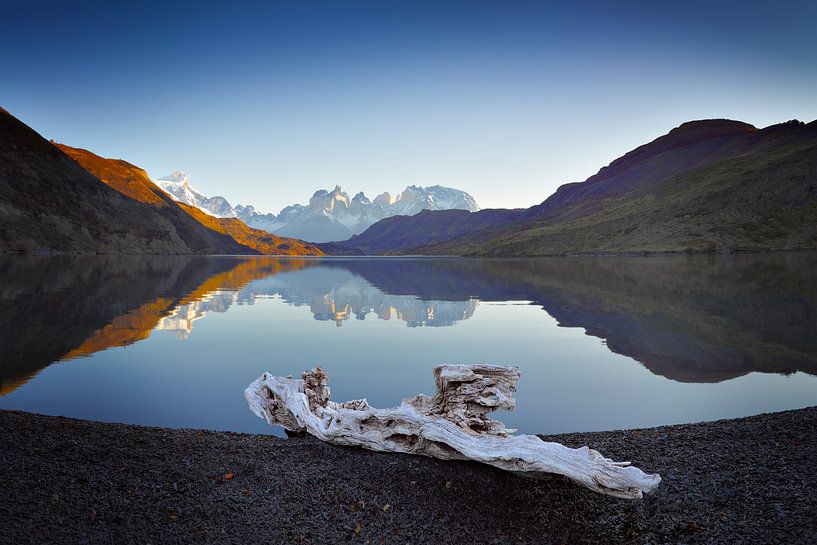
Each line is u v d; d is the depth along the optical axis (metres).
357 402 8.11
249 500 5.53
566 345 16.22
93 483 5.61
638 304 27.62
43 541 4.47
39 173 136.62
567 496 5.73
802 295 30.55
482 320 22.30
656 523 5.26
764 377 12.08
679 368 12.98
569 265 82.94
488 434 6.26
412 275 61.66
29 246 102.31
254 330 19.09
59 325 18.69
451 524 5.29
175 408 9.35
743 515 5.24
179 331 18.41
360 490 5.83
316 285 44.16
